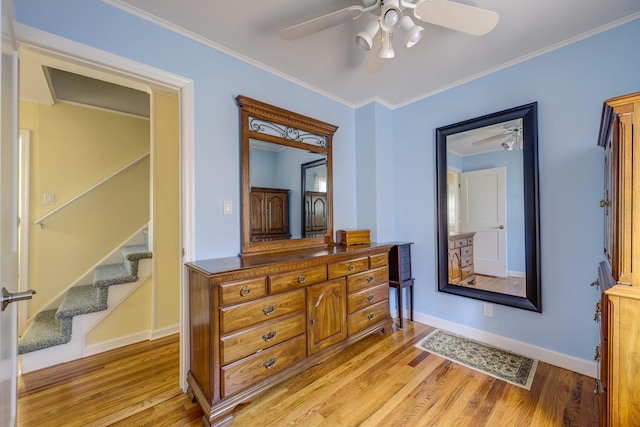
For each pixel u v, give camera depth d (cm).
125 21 158
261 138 217
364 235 271
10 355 97
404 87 261
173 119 264
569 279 194
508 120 220
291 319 178
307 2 155
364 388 178
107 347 230
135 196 323
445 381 184
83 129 296
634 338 104
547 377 185
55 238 278
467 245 245
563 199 196
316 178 258
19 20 128
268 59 212
